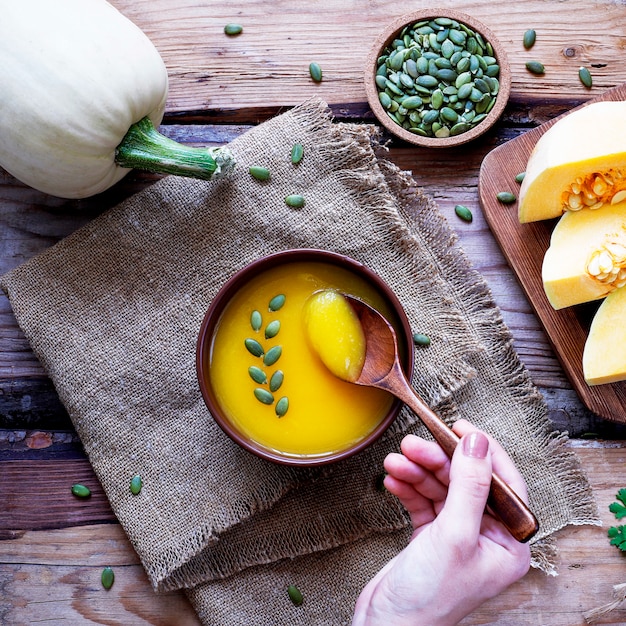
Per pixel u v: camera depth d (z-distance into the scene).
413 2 1.07
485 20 1.07
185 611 1.04
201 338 0.95
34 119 0.95
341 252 1.02
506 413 1.03
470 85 1.04
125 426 1.02
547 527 1.03
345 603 1.03
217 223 1.02
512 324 1.05
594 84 1.06
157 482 1.01
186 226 1.02
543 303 1.03
